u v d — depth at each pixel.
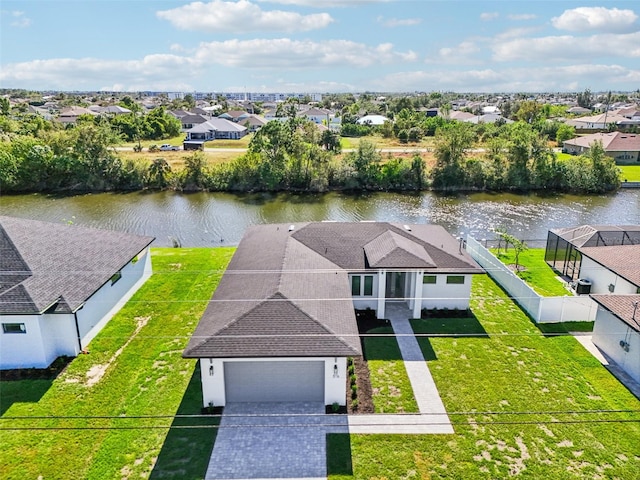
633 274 21.92
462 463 14.16
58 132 64.06
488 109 144.38
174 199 54.91
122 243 25.31
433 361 19.30
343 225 26.55
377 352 19.94
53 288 19.31
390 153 69.31
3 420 15.69
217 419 16.02
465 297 23.56
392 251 22.66
